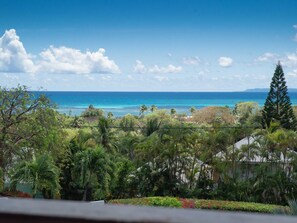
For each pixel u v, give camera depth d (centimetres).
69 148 2320
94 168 2212
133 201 1994
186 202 2014
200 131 2467
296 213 809
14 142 1891
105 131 2877
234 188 2316
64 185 2273
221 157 2416
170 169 2430
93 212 75
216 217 72
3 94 1880
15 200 85
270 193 2252
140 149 2459
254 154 2373
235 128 2434
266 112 3644
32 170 1784
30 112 1931
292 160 2258
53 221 75
